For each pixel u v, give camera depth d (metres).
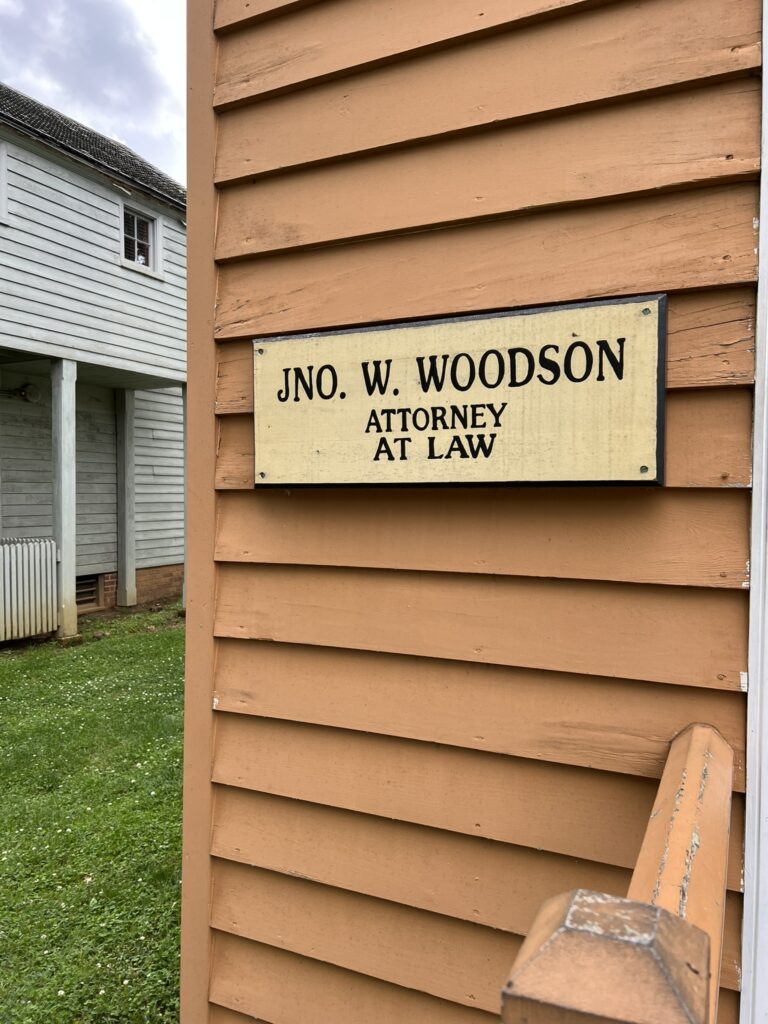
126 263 9.50
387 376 1.35
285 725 1.53
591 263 1.21
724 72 1.10
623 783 1.21
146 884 3.25
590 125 1.21
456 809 1.34
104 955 2.77
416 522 1.38
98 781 4.41
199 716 1.62
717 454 1.13
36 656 7.71
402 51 1.35
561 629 1.25
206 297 1.60
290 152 1.48
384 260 1.40
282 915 1.52
